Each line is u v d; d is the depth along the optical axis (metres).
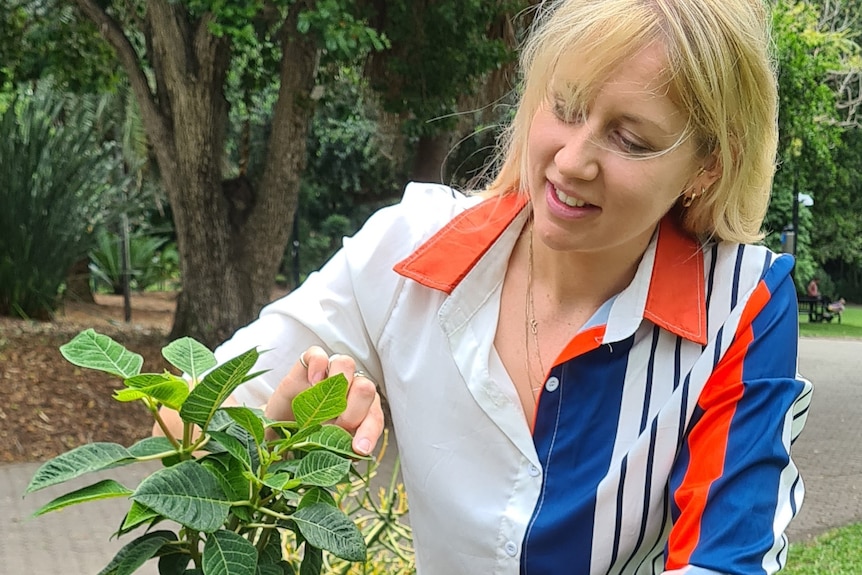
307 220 18.27
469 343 1.17
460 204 1.28
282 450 0.85
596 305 1.17
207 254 7.32
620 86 0.95
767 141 1.07
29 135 9.12
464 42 6.72
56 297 9.49
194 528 0.73
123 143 12.59
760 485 0.99
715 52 0.94
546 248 1.18
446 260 1.18
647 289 1.11
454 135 7.98
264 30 6.75
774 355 1.07
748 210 1.13
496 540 1.14
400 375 1.21
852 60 13.12
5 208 8.95
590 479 1.11
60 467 0.78
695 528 0.99
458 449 1.17
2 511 4.32
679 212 1.15
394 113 7.18
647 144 0.97
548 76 1.02
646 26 0.93
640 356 1.11
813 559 4.05
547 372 1.14
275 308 1.25
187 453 0.83
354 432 0.99
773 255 1.14
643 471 1.08
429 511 1.20
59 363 6.71
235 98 10.05
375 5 6.82
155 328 9.25
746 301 1.09
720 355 1.08
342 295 1.24
